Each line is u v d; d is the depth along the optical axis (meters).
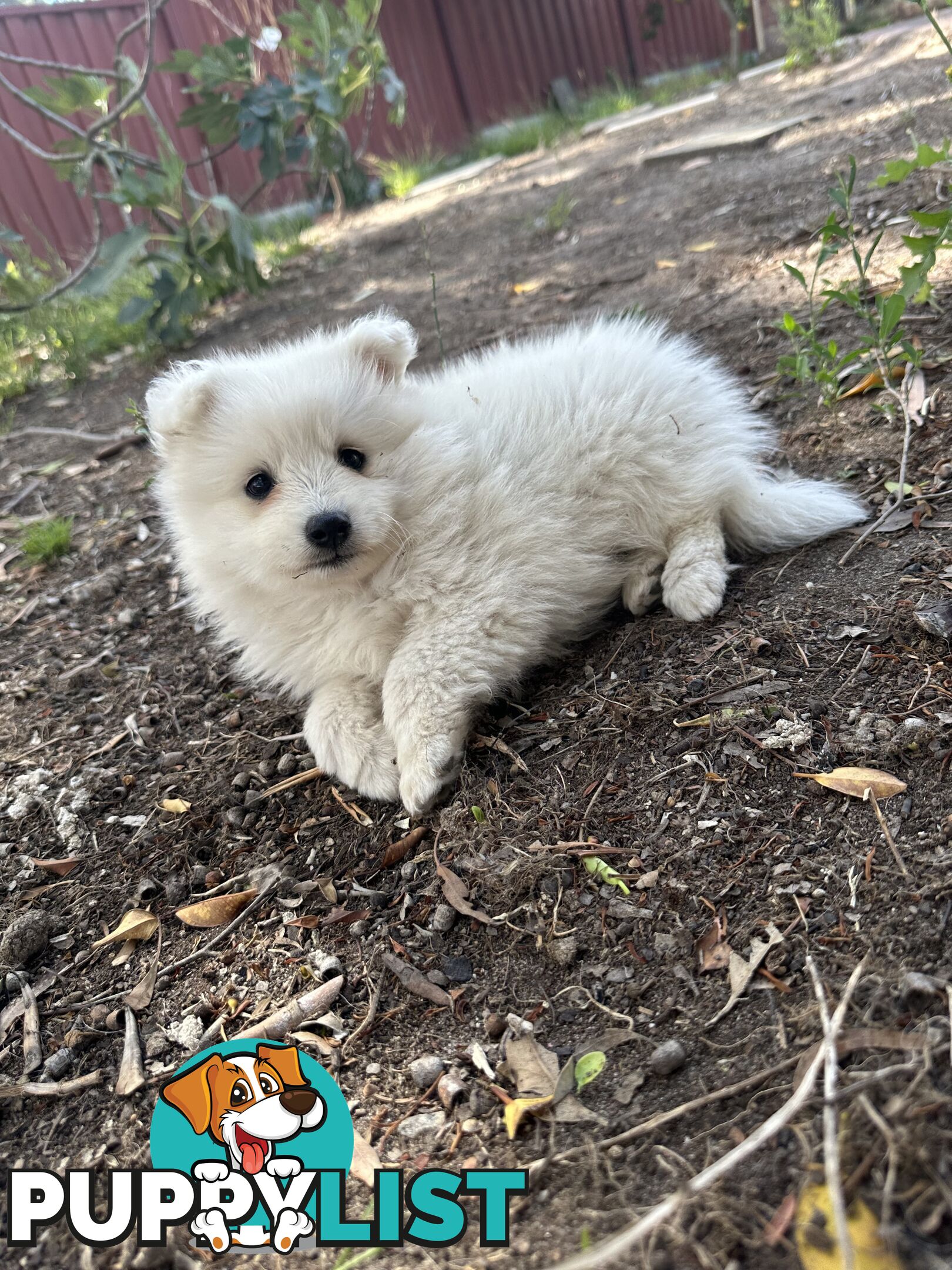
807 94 1.53
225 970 0.41
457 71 2.23
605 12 2.49
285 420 0.44
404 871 0.42
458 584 0.46
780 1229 0.26
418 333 0.99
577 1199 0.29
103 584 0.71
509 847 0.41
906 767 0.38
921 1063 0.28
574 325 0.73
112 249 1.17
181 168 1.23
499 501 0.48
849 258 0.80
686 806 0.40
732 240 0.95
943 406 0.58
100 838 0.49
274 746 0.53
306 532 0.42
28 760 0.55
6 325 1.34
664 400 0.53
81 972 0.42
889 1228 0.25
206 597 0.50
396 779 0.46
